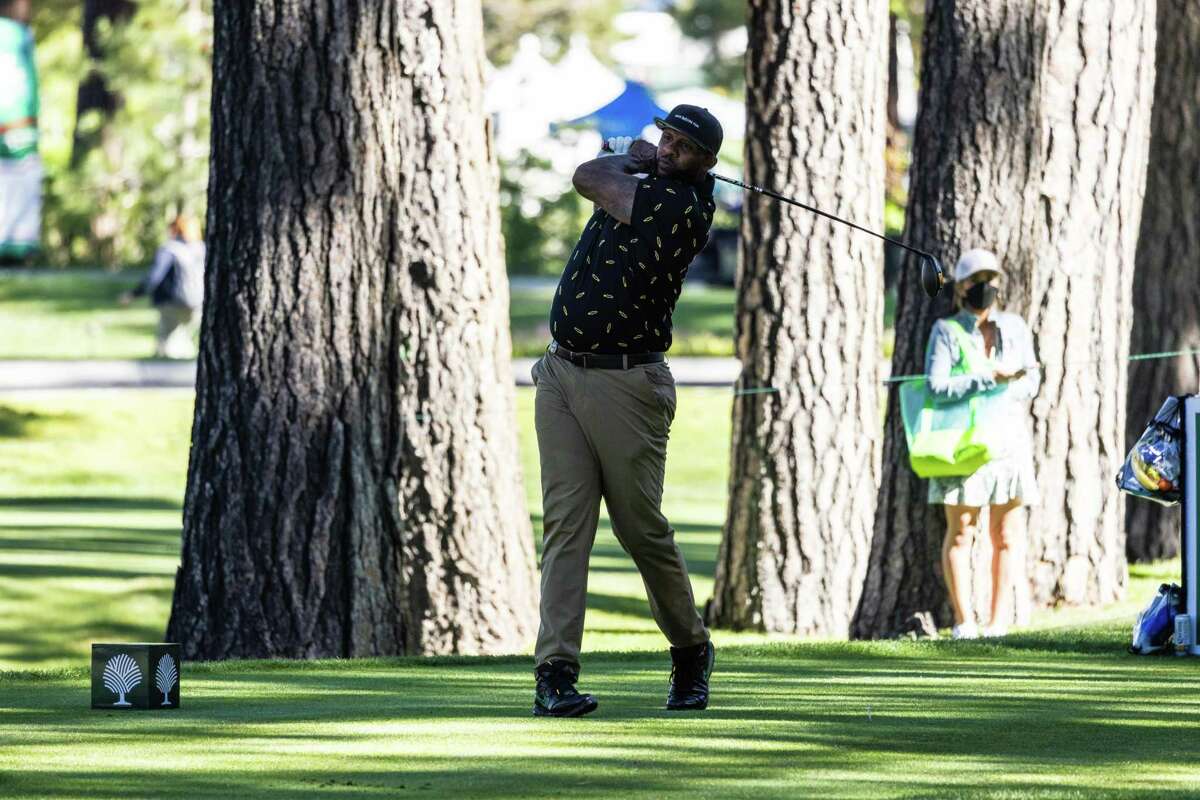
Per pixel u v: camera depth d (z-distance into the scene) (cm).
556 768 1270
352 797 1163
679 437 5938
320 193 2584
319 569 2588
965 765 1284
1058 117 3023
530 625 2691
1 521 4325
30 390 6475
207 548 2605
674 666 1602
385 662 1981
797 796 1163
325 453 2592
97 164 8950
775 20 3186
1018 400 2589
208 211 2645
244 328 2600
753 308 3219
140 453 5812
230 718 1514
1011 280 2875
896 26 7162
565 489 1545
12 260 9131
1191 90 3906
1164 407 2077
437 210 2612
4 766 1273
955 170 2886
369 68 2589
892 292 7731
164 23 8475
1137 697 1652
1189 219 3922
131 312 8331
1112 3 3047
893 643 2080
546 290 9169
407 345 2605
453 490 2619
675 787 1200
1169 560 3784
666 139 1543
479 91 2656
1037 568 2988
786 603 3192
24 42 8988
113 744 1372
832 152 3189
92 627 3075
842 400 3203
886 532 2917
